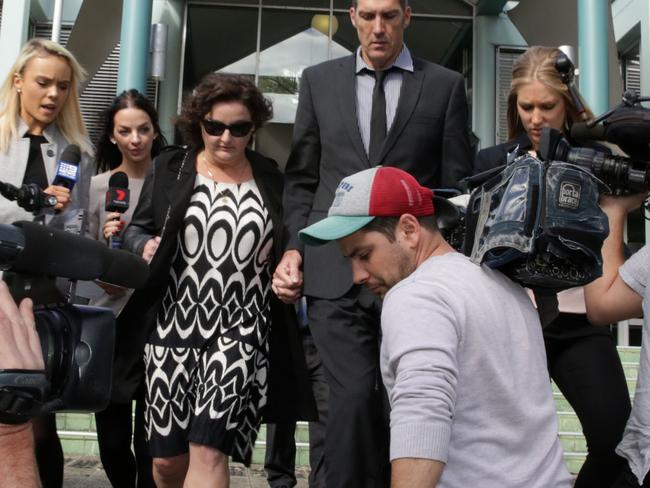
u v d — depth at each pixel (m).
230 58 12.05
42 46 3.52
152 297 3.11
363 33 3.33
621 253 2.33
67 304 1.42
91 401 1.38
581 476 3.04
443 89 3.38
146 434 3.13
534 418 1.81
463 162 3.36
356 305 3.20
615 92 9.13
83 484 4.71
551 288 1.95
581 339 3.07
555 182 1.87
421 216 1.99
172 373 3.07
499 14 12.26
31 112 3.51
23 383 1.04
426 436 1.67
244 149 3.24
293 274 3.12
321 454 4.32
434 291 1.81
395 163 3.30
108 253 1.50
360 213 1.96
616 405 2.97
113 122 4.32
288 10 12.27
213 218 3.14
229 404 2.98
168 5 11.75
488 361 1.79
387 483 3.25
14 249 1.28
